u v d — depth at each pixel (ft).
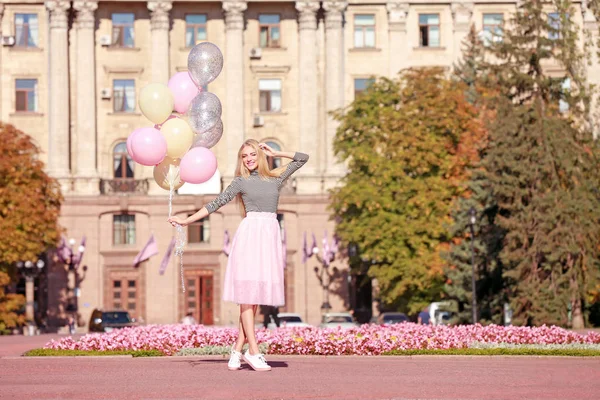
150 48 296.10
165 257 290.15
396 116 240.12
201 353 102.22
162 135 71.10
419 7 297.74
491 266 212.64
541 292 200.85
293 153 59.36
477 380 56.70
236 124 293.23
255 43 298.15
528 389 52.49
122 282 291.99
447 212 234.38
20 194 243.81
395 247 237.04
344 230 248.52
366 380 55.62
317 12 296.10
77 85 292.81
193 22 297.53
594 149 209.26
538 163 204.54
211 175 70.28
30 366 69.56
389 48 297.33
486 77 222.28
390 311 277.64
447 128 238.89
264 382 53.93
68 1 290.35
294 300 290.97
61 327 279.08
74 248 289.12
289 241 292.40
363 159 239.71
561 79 215.72
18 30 294.46
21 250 241.35
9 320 239.91
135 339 108.88
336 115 248.11
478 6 297.94
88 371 63.21
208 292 293.02
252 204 58.70
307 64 294.46
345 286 288.30
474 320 198.90
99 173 294.66
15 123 292.40
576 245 200.75
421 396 49.19
